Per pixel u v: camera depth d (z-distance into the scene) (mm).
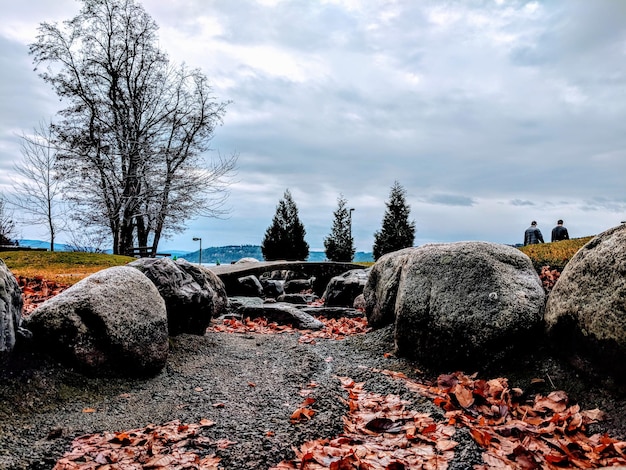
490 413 4102
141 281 5309
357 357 6176
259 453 3217
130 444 3365
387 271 7340
